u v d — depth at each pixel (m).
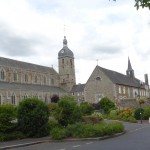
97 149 16.58
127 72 116.06
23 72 89.19
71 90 108.88
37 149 18.22
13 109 26.31
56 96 84.88
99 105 64.94
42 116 26.22
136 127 35.16
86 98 79.69
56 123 29.00
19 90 78.62
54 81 105.56
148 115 51.44
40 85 95.75
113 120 46.81
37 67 99.06
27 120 25.86
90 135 23.56
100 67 79.69
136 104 68.44
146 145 17.64
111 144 19.05
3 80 80.88
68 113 29.05
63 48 112.94
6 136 24.23
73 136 23.94
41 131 26.14
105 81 77.81
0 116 25.30
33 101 26.55
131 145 17.97
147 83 112.12
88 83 80.00
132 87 88.50
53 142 22.64
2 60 84.31
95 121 31.62
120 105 70.62
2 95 72.50
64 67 111.06
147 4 7.28
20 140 24.11
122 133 27.31
